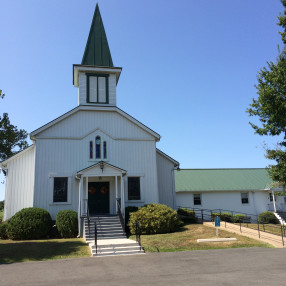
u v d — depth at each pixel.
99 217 19.30
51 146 21.69
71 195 21.30
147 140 23.70
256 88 17.95
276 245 15.12
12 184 21.44
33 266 11.17
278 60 17.52
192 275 9.16
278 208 32.06
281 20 17.53
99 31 26.45
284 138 17.50
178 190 30.61
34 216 18.56
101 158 22.41
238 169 37.47
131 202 22.41
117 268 10.53
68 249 14.60
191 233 18.22
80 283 8.52
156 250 14.30
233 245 15.16
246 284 8.01
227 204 31.47
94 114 23.12
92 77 24.41
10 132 19.75
